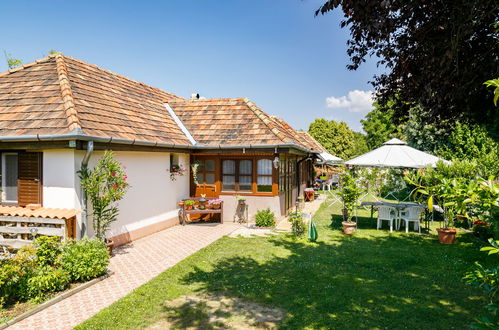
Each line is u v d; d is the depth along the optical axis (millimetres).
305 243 10203
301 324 5176
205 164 13766
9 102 9406
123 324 5180
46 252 6691
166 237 10867
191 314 5531
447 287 6664
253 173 13195
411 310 5648
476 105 7352
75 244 7262
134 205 10344
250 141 12445
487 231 10461
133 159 10250
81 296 6258
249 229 12141
